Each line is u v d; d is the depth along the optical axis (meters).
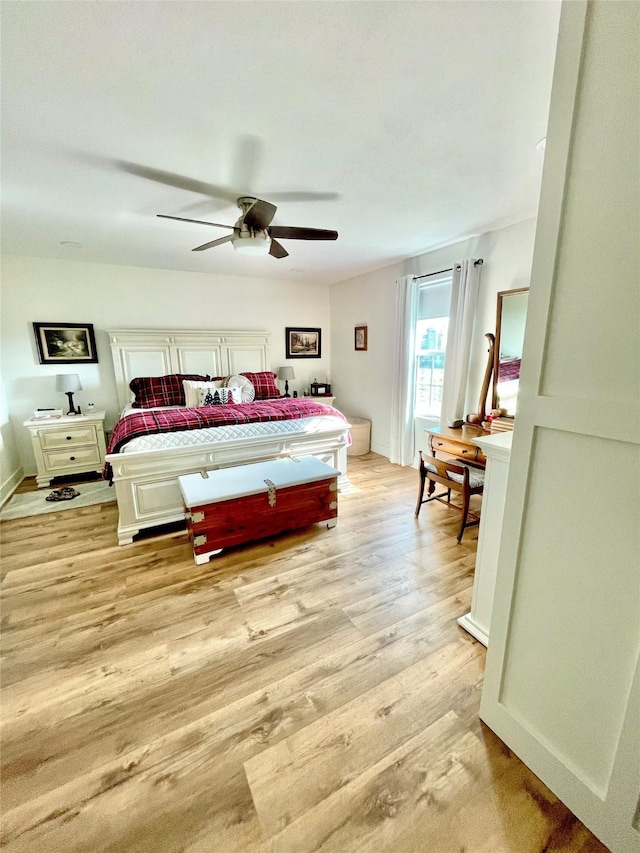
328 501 2.86
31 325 4.00
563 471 1.02
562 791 1.11
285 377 5.23
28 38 1.15
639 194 0.80
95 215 2.71
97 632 1.83
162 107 1.51
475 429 3.27
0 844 1.04
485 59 1.28
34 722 1.39
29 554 2.55
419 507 3.08
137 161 1.95
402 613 1.96
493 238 3.16
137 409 3.94
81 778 1.20
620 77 0.80
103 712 1.42
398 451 4.53
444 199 2.50
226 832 1.06
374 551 2.56
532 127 1.68
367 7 1.08
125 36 1.16
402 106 1.53
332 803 1.12
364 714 1.41
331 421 3.54
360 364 5.18
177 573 2.32
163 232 3.11
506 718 1.27
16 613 1.97
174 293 4.64
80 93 1.42
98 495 3.62
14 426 4.05
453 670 1.60
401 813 1.10
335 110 1.55
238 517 2.48
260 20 1.11
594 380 0.93
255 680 1.56
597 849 1.01
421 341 4.30
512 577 1.19
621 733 0.94
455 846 1.03
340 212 2.71
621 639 0.93
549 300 1.00
